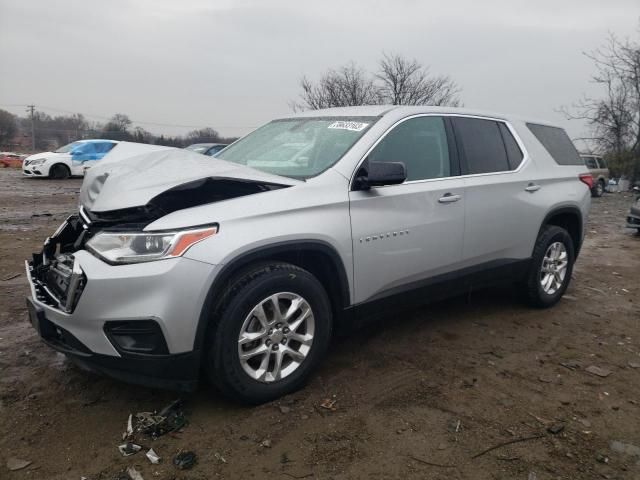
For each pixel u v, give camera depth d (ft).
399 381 11.33
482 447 9.08
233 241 9.37
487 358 12.67
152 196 9.30
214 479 8.16
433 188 12.62
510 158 15.16
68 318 9.23
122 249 9.02
